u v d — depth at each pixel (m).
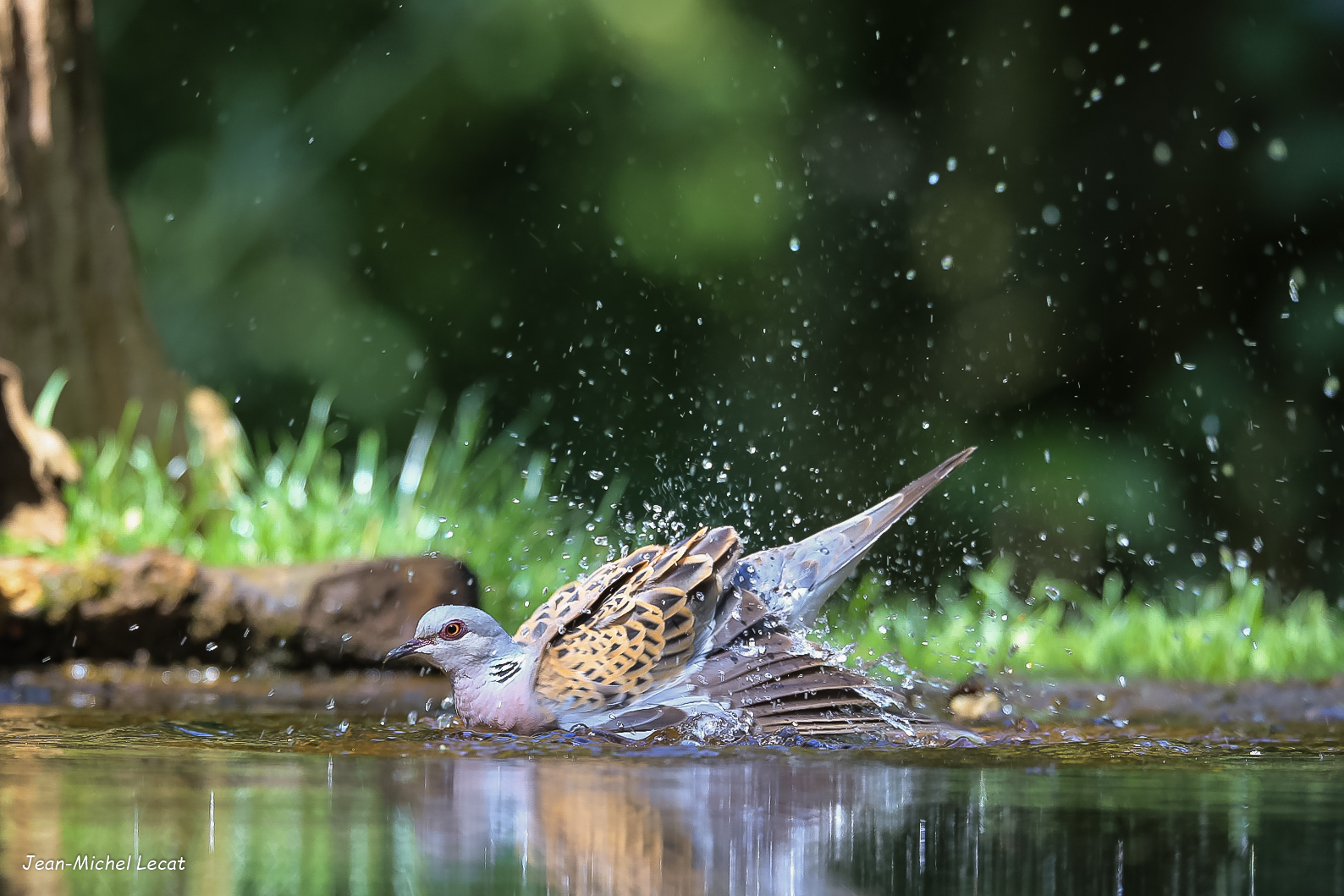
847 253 17.61
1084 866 3.09
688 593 6.18
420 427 13.20
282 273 17.78
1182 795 4.09
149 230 17.84
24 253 9.91
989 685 7.16
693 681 5.97
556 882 2.87
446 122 17.94
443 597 8.27
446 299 18.03
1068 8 15.86
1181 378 15.48
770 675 5.98
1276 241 15.20
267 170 17.84
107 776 4.17
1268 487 15.02
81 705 6.52
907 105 17.72
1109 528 14.98
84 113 10.27
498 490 11.35
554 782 4.22
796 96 18.08
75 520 8.97
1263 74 15.04
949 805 3.86
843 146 17.88
